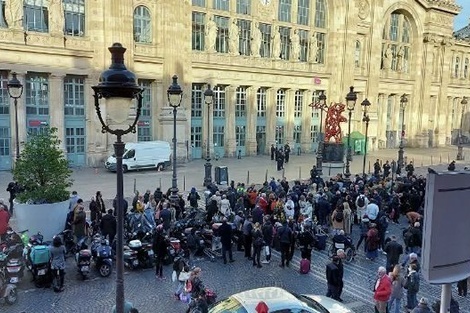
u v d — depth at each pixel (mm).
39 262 13109
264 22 44562
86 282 14023
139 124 37531
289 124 47969
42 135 17141
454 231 3762
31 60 31719
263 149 46719
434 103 61438
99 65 34344
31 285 13617
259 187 28438
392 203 22172
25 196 16219
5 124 31812
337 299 12227
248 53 44312
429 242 3678
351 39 49656
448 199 3709
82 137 35062
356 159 45094
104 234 15844
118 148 7582
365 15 51438
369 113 52812
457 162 45062
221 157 43469
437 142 62250
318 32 49000
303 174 34094
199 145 41969
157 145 34312
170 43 37438
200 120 41719
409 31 57469
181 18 37781
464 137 67188
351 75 50281
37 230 16203
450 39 60094
